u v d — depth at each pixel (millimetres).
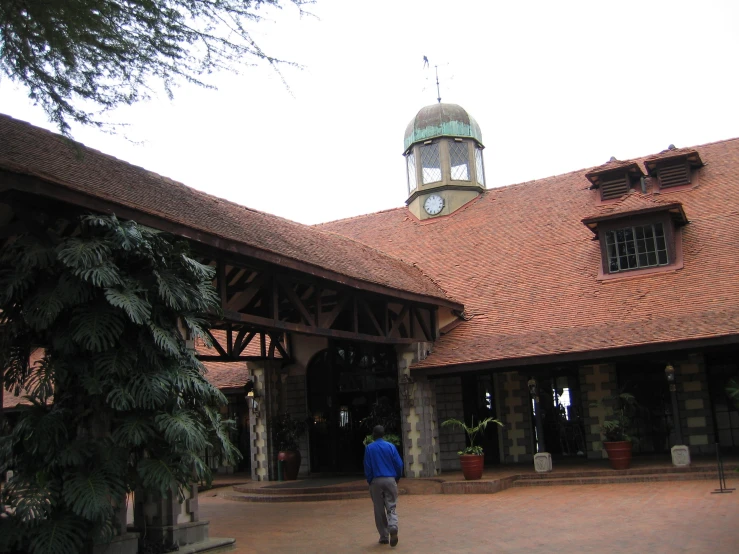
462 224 22219
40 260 7918
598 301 16688
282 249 12016
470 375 18484
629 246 17469
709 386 16766
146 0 8180
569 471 15250
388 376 18188
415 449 16656
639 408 17172
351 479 17016
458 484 14828
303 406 19000
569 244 19312
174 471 8234
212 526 11906
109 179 10445
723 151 20594
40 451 7738
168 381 8289
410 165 24266
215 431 8906
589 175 20625
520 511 11703
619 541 8703
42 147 10289
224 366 20391
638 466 15055
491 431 18359
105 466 7852
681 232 17844
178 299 8602
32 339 8305
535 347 15531
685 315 14891
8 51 8438
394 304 16875
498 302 18141
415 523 11172
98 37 8453
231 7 8289
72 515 7668
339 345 18781
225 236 10250
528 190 22703
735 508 10383
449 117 23578
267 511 13805
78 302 7875
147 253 8422
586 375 17734
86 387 7801
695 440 16578
